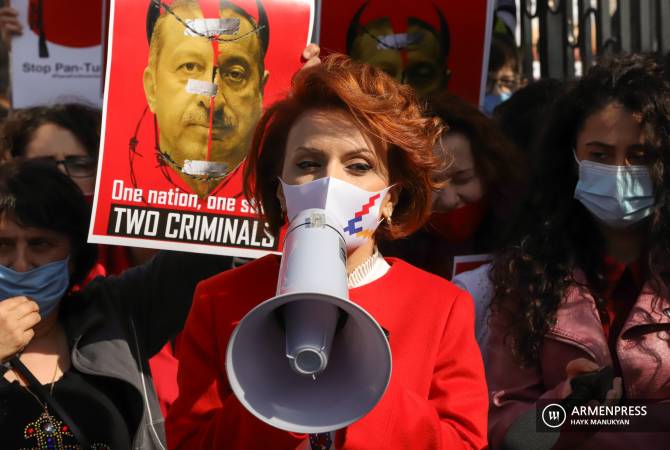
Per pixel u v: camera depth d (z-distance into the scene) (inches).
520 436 114.0
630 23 195.8
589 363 115.0
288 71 122.9
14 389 115.4
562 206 130.2
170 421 99.6
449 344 98.3
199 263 129.1
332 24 161.2
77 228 122.8
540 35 211.9
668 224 121.2
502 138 157.0
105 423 116.4
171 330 129.4
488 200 157.5
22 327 112.7
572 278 124.4
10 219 118.6
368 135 95.6
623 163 123.2
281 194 103.3
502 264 128.3
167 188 120.6
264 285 101.1
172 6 122.0
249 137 121.8
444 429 91.1
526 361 121.3
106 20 197.8
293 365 79.7
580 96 129.2
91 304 126.3
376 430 87.2
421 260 159.5
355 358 84.4
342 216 93.1
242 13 122.9
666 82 124.6
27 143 171.9
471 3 162.7
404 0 162.4
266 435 91.7
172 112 121.1
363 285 100.5
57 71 202.5
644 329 118.7
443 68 163.0
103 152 119.8
